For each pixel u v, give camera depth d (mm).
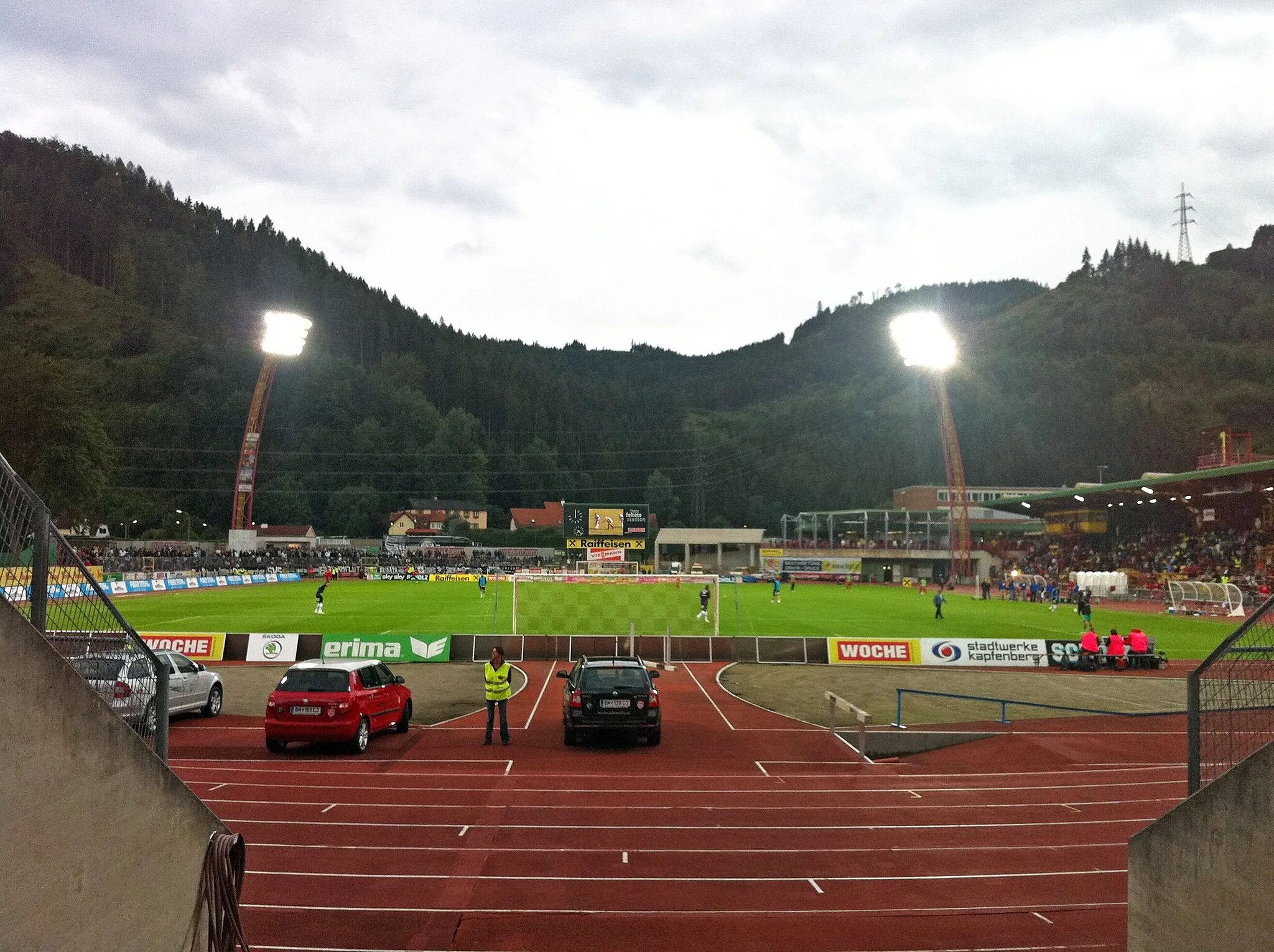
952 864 10242
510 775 14492
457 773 14547
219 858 6422
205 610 48062
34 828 4586
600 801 12820
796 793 13484
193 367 161125
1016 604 62938
